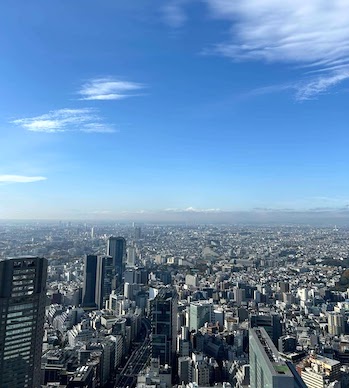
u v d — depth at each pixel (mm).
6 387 197500
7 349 199875
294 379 167875
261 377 180500
